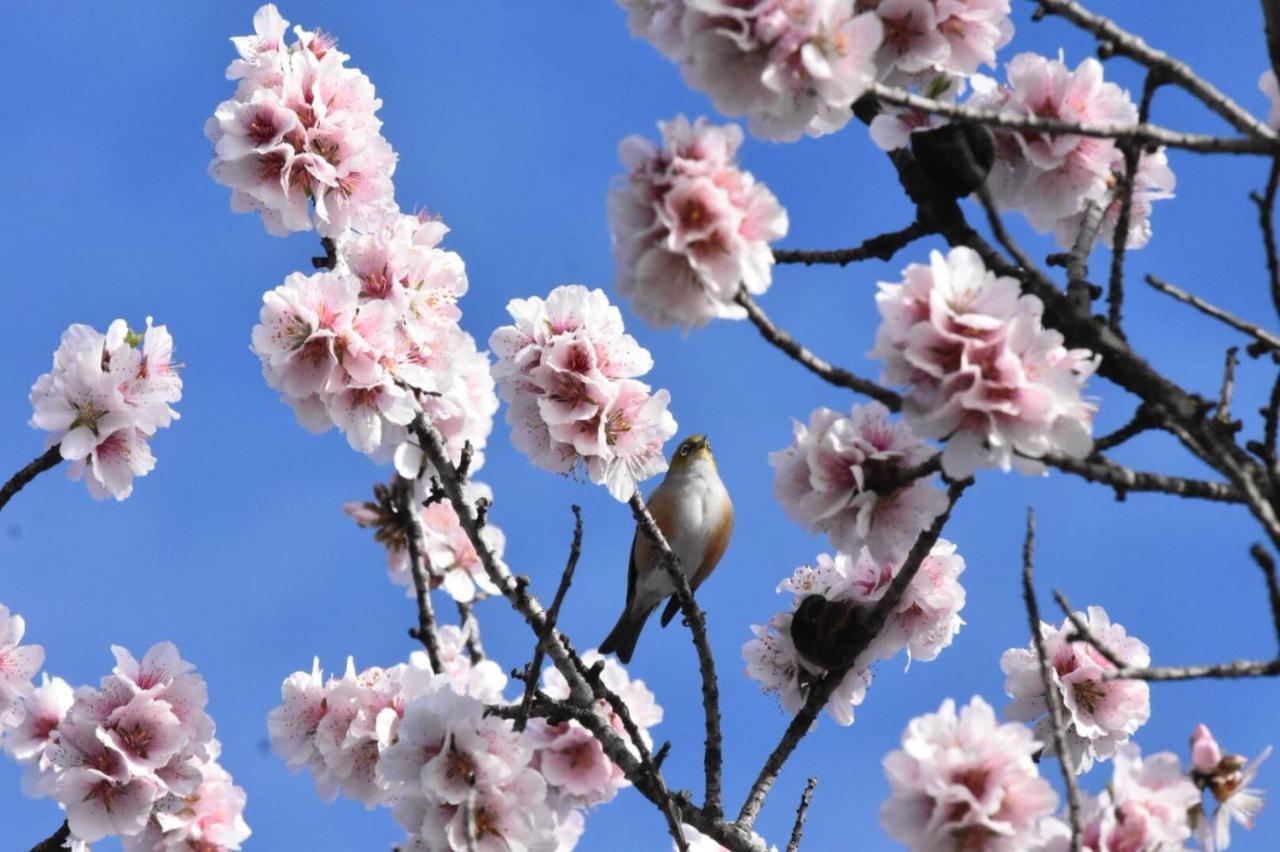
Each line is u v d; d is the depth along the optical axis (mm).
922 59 5891
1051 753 6867
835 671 7020
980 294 4957
